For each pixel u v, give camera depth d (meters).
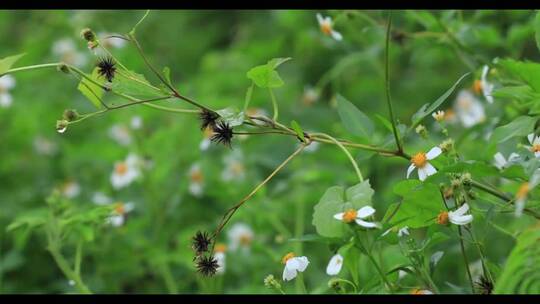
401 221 3.10
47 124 7.30
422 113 3.45
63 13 8.31
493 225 3.56
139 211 5.91
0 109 7.29
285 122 6.94
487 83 4.24
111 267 5.44
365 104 7.48
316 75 7.99
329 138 3.32
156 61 8.44
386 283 3.26
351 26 6.04
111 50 7.61
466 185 3.18
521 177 3.00
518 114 4.48
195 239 3.30
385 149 3.46
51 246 4.59
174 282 5.38
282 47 8.20
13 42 9.03
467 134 4.76
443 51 5.14
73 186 6.56
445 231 3.22
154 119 6.68
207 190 5.94
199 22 9.16
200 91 7.27
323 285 4.51
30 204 6.55
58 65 3.26
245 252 5.43
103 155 6.54
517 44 5.36
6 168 7.08
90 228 4.59
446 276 5.16
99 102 3.31
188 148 6.31
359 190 3.10
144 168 5.93
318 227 3.11
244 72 7.61
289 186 5.86
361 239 3.29
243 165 6.20
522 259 2.75
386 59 3.46
